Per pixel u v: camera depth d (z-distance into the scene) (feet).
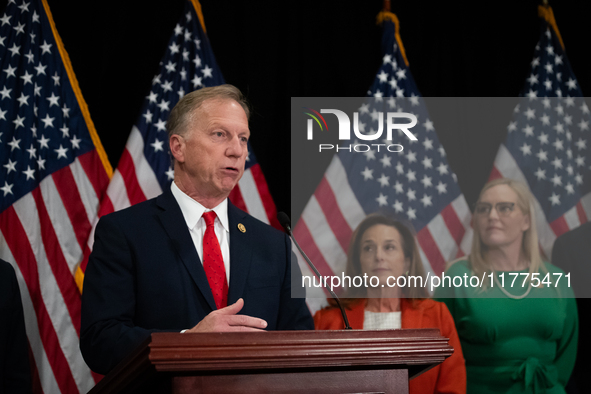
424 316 10.81
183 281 5.62
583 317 12.02
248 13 12.85
